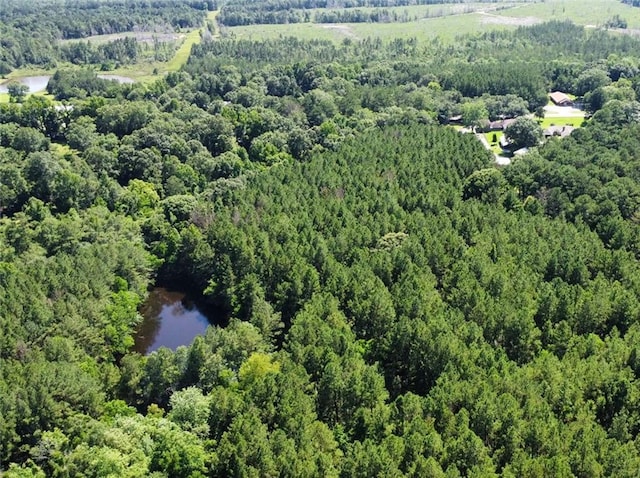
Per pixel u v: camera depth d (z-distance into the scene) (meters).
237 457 84.31
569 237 136.88
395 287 124.62
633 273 123.56
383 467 80.81
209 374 107.94
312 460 83.50
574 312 113.75
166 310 148.25
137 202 180.88
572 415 90.75
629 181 153.00
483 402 88.62
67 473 86.56
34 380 100.75
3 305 122.12
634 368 98.44
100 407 101.88
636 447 85.94
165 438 88.25
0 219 170.00
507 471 79.38
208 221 162.50
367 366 102.38
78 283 131.38
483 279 124.62
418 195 160.12
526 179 167.00
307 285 129.75
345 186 173.00
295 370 100.25
